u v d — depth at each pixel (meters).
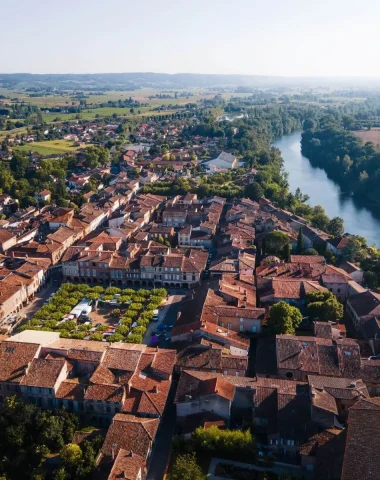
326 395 121.19
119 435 113.62
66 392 129.00
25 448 116.88
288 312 160.38
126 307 191.62
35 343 140.50
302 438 112.75
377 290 196.25
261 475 108.19
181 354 146.00
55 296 196.50
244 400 127.94
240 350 151.88
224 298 180.75
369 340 155.75
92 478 104.50
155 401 125.69
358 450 95.81
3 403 127.44
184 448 115.69
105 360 137.12
